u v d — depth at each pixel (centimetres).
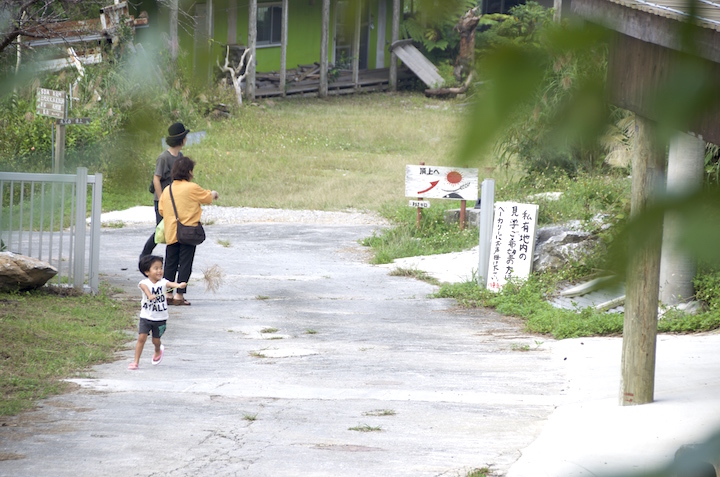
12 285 3406
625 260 176
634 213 176
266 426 1956
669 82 194
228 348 2909
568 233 4141
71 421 1969
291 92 9725
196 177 7631
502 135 181
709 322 3070
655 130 195
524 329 3281
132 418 2006
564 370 2564
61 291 3562
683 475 169
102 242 5353
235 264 4862
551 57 177
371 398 2239
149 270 2567
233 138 8444
